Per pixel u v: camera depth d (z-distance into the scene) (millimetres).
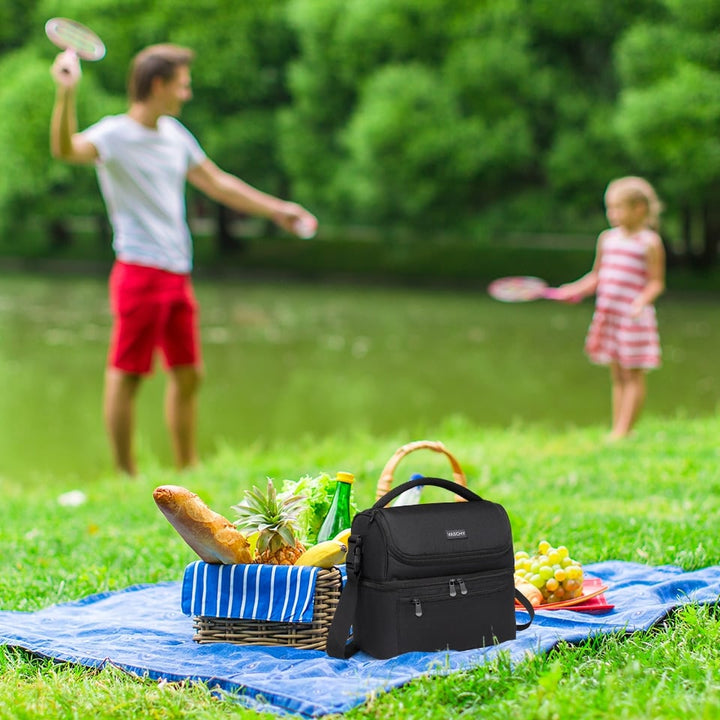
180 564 4168
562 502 4965
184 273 6215
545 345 12633
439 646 3129
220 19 23766
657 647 3133
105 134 5941
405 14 20562
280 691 2912
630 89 17984
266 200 6359
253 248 24891
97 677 3094
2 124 22531
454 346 12430
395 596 3104
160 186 6051
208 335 13008
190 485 5695
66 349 11672
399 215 21125
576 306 17844
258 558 3252
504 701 2852
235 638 3221
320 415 8383
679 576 3705
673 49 17484
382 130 19594
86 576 4023
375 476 5695
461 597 3148
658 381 9719
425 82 19703
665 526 4391
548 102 19688
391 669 3029
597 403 8906
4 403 8734
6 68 24172
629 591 3596
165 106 6027
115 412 6191
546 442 6691
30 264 25188
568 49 20594
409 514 3152
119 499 5555
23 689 3027
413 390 9508
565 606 3459
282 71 24844
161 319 6145
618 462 5812
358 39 21094
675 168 17797
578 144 19188
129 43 23719
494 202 21016
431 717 2811
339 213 22938
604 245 6559
